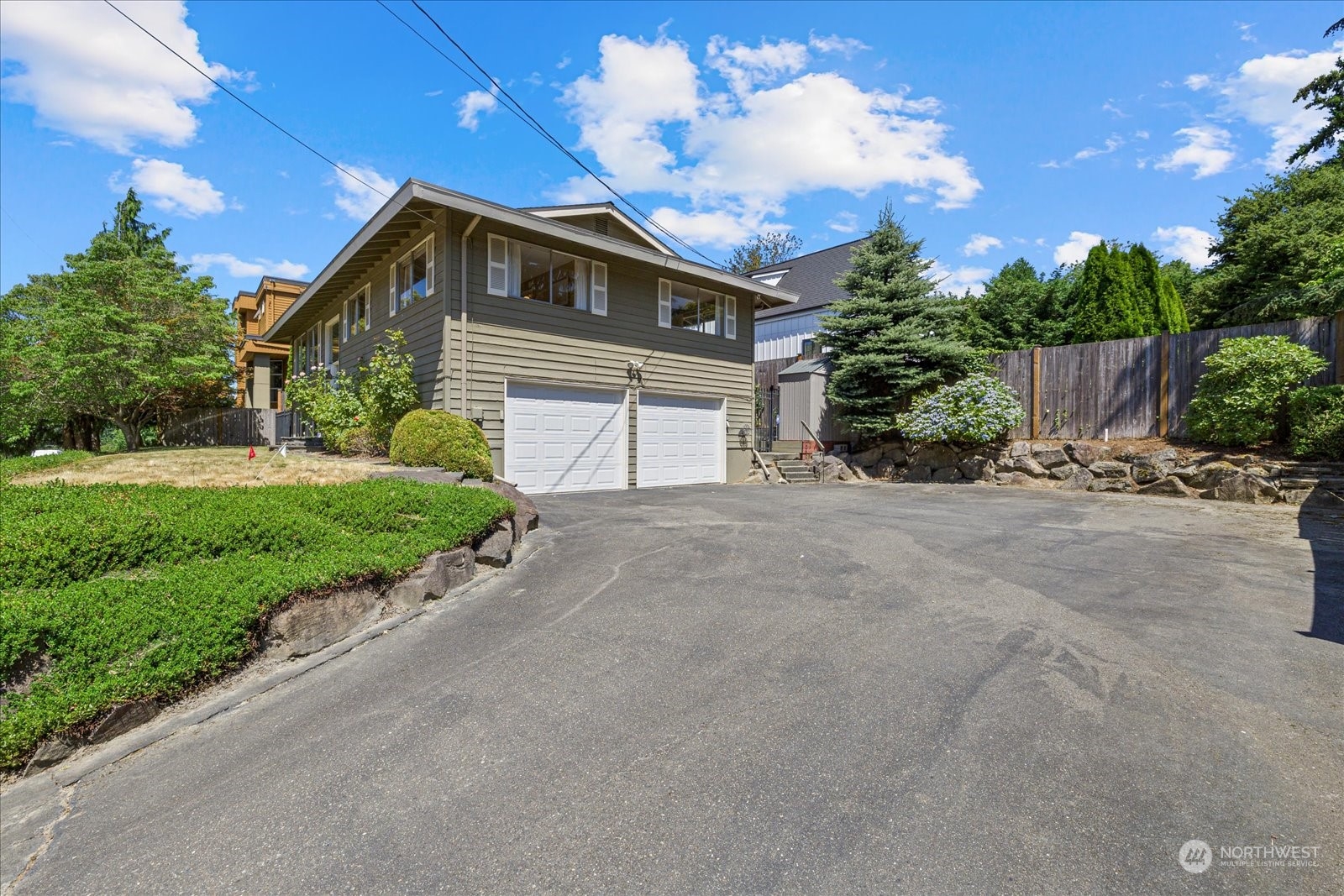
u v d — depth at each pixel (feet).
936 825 7.03
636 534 23.16
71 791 8.47
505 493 24.23
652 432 42.14
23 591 11.01
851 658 11.61
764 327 77.97
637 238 42.06
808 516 27.17
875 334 48.80
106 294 47.42
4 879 6.78
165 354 48.19
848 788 7.75
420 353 35.73
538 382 36.27
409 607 15.06
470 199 31.42
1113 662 11.23
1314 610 13.92
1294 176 60.29
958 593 15.49
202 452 39.52
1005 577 16.89
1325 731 8.91
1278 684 10.30
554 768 8.38
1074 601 14.70
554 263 37.35
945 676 10.78
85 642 9.95
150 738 9.68
